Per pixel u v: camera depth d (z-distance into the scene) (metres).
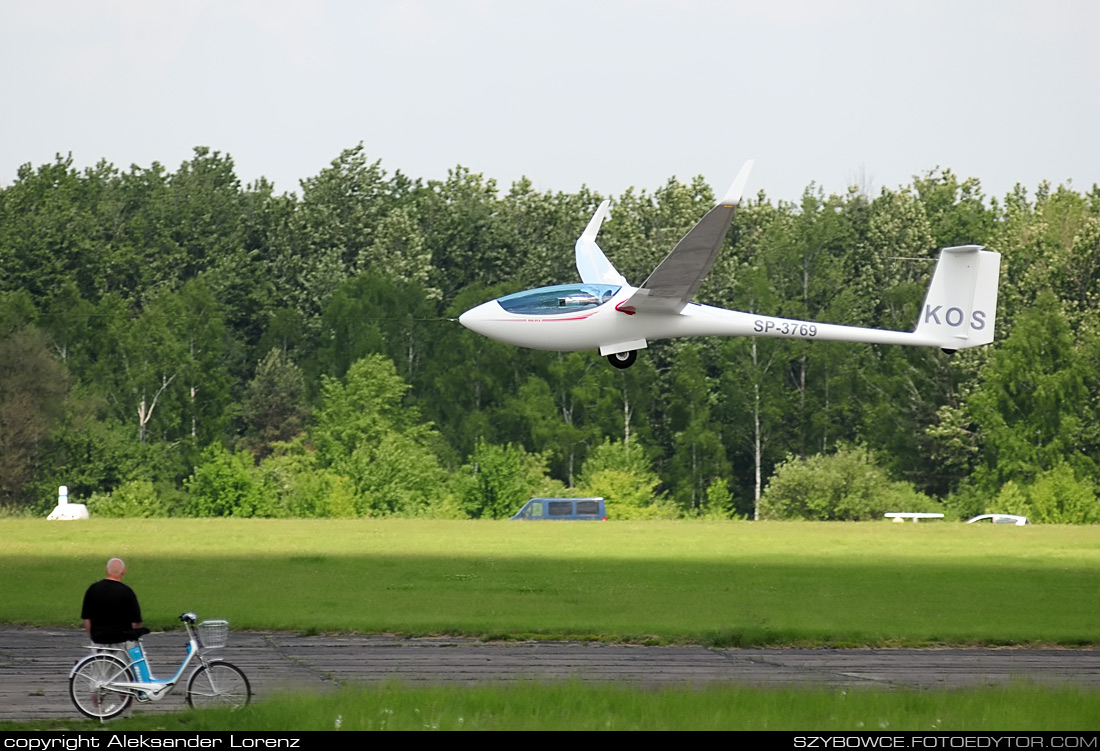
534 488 171.62
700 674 40.62
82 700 31.36
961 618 55.44
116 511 160.50
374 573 69.69
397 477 166.38
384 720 29.30
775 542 93.00
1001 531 105.38
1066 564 80.00
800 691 33.53
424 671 40.31
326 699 31.27
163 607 55.12
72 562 73.44
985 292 75.00
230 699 32.03
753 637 48.56
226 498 157.12
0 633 48.06
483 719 29.62
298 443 185.75
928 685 38.75
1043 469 181.38
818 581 68.88
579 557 80.62
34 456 184.25
